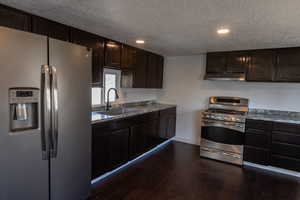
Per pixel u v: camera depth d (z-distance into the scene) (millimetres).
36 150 1529
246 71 3459
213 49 3529
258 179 2779
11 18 1771
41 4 1696
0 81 1287
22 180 1462
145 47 3523
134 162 3252
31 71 1448
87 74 1970
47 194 1653
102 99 3287
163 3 1624
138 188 2436
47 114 1556
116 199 2193
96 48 2664
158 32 2512
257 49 3344
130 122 3004
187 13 1837
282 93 3408
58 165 1723
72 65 1785
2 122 1317
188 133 4453
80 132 1930
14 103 1368
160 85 4566
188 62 4355
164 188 2459
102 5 1694
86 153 2029
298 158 2846
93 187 2414
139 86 3727
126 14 1903
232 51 3568
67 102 1758
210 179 2738
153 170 2967
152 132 3648
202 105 4242
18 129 1427
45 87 1529
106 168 2572
